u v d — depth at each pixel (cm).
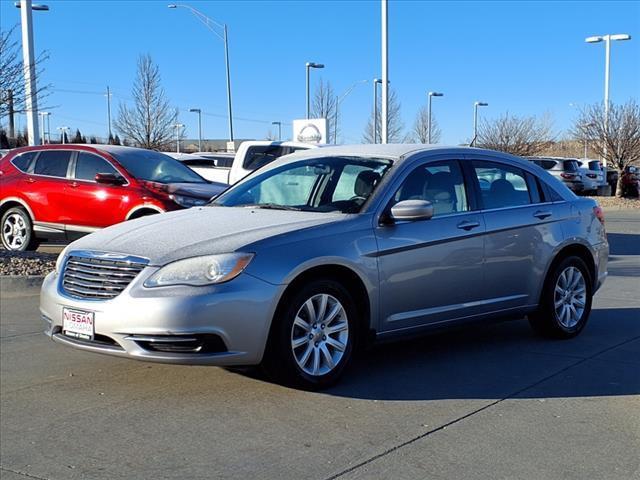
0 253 1053
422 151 622
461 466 404
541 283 674
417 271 574
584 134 3525
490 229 627
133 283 486
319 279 520
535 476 393
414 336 592
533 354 646
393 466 404
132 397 519
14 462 413
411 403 508
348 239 535
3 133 2139
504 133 4016
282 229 521
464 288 611
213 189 1084
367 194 574
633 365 611
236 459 413
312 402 507
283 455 418
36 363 608
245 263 487
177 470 400
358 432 453
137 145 3506
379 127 4134
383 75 2202
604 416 487
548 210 687
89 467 405
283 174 642
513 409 498
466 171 639
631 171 3494
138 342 478
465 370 593
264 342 492
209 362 479
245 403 505
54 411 493
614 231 1948
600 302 916
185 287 475
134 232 541
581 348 669
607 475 395
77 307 504
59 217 1091
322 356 526
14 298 893
